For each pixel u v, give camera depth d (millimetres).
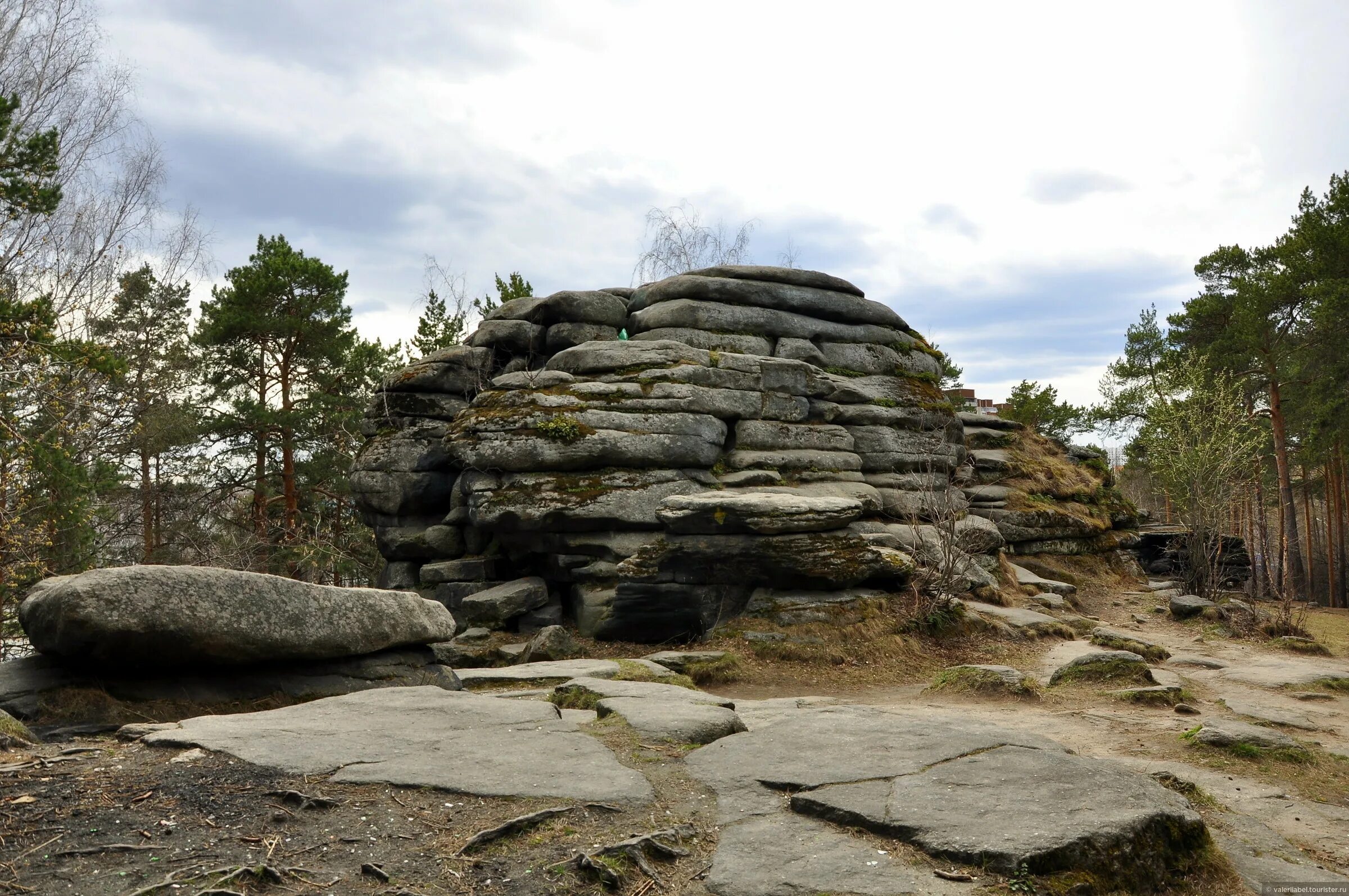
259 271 29359
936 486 20531
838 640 13961
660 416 17266
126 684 8297
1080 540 23469
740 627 14320
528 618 16641
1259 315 31656
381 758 5527
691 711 6941
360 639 9500
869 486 19109
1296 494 43469
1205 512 23062
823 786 5098
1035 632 15398
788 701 10461
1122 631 17250
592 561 16625
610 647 15219
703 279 20594
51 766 5297
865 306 22266
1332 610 30297
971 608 16109
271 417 28172
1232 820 6336
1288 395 32812
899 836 4457
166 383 27500
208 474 30312
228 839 4184
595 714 7398
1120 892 4242
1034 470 24609
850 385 20438
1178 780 6844
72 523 22656
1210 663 13664
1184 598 19109
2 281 21672
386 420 20516
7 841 4070
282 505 31625
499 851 4180
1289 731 9648
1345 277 28781
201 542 29875
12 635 21719
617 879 3928
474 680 10797
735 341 20266
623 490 16609
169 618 8117
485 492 17062
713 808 4895
